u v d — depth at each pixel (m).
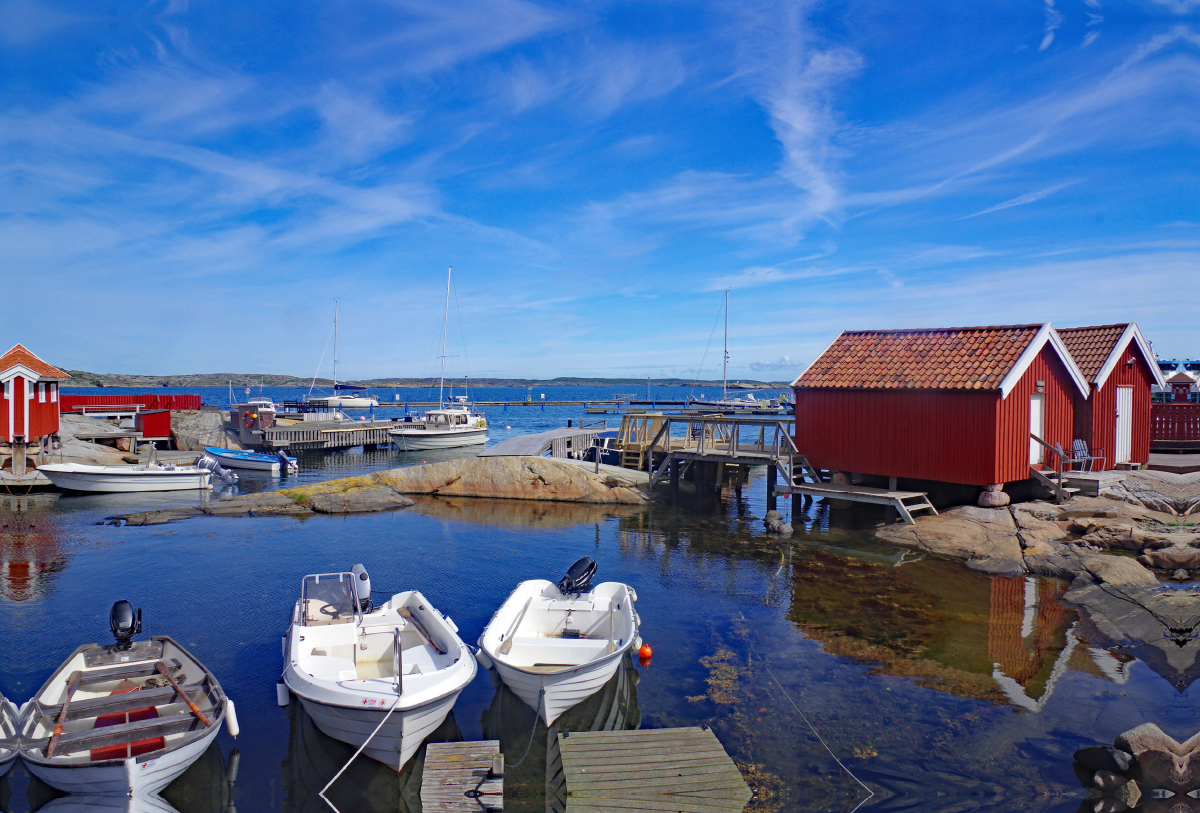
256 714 9.67
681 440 28.38
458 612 13.83
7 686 10.28
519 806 7.59
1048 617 13.03
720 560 17.59
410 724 8.29
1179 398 34.88
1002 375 18.06
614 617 11.47
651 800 7.47
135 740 7.83
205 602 14.27
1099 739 8.65
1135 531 15.91
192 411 44.34
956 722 9.14
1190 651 10.99
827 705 9.70
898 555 17.61
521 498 26.30
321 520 22.88
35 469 28.59
